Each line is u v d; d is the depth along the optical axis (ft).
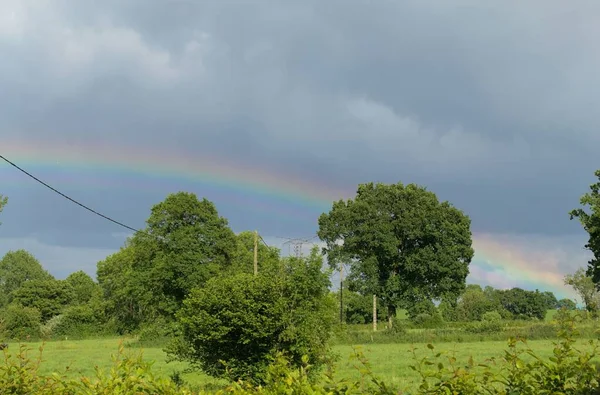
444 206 248.73
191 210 207.82
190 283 196.75
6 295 392.27
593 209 157.28
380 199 249.96
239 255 239.50
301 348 45.34
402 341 182.09
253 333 45.96
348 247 250.37
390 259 246.68
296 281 48.88
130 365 16.47
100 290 395.55
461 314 359.46
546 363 14.69
